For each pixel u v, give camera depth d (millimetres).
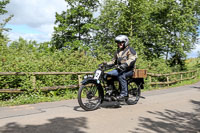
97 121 4652
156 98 8219
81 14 27859
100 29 30078
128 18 27516
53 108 5859
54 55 9602
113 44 27609
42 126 4137
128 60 5965
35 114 5078
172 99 8047
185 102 7441
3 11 24469
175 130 4203
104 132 3947
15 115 4949
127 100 6695
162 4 29875
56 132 3818
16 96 6852
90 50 28172
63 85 8266
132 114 5418
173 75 15609
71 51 10750
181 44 28828
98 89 5836
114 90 6012
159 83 12812
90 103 5832
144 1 27422
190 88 12695
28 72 6941
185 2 29906
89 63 9961
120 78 6008
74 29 27984
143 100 7680
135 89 6844
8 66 7133
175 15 28562
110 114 5340
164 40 29547
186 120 5000
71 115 5086
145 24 28500
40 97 7082
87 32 29766
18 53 10469
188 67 29047
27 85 6926
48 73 7320
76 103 6754
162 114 5531
